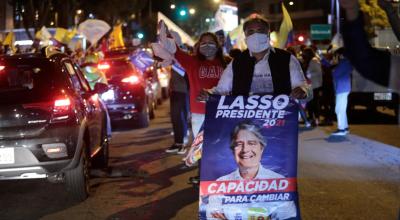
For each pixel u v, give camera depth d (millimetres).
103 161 8867
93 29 17609
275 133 4473
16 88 6605
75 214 6512
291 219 4492
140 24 56906
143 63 14641
